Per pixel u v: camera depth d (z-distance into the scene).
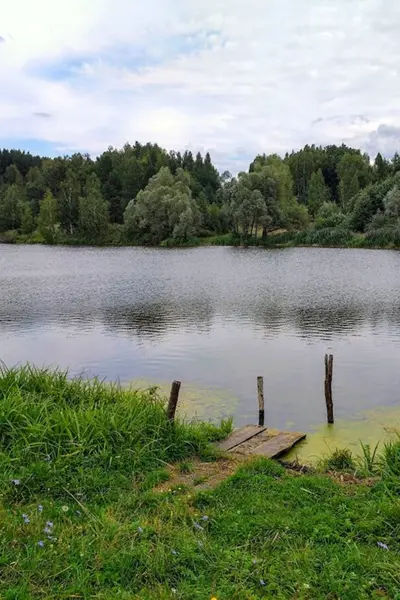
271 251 63.25
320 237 69.06
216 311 25.38
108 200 103.69
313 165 123.62
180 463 7.94
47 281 38.09
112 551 5.15
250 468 7.50
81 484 6.73
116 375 15.23
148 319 23.64
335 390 13.52
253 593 4.60
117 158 116.06
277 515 5.95
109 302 28.55
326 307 25.97
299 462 8.70
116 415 8.33
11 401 8.27
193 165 119.81
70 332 21.22
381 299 28.14
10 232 98.81
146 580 4.80
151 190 82.44
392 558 5.08
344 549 5.22
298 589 4.62
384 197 70.00
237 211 73.25
